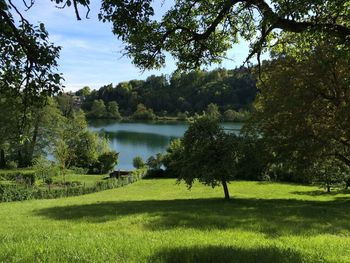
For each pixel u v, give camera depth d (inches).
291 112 1024.2
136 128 5541.3
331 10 348.2
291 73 1012.5
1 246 319.3
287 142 1067.3
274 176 1993.1
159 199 1250.6
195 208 879.1
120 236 435.8
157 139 4345.5
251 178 2052.2
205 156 1153.4
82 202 1098.1
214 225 602.2
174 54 450.6
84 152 2566.4
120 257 281.1
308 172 1105.4
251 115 1147.3
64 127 2593.5
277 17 336.5
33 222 667.4
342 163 1091.3
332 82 938.1
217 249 314.8
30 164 2534.5
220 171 1151.0
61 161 2020.2
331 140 1013.2
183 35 424.2
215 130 1167.6
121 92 7593.5
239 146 1144.8
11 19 257.4
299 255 307.3
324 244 398.0
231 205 978.7
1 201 1346.0
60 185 1887.3
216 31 450.0
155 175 2317.9
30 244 329.4
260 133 1133.1
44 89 284.4
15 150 2504.9
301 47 487.2
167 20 414.9
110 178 2095.2
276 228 565.6
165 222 638.5
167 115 6904.5
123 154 3383.4
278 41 473.7
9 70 281.1
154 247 317.4
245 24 454.9
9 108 319.9
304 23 341.7
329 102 983.0
